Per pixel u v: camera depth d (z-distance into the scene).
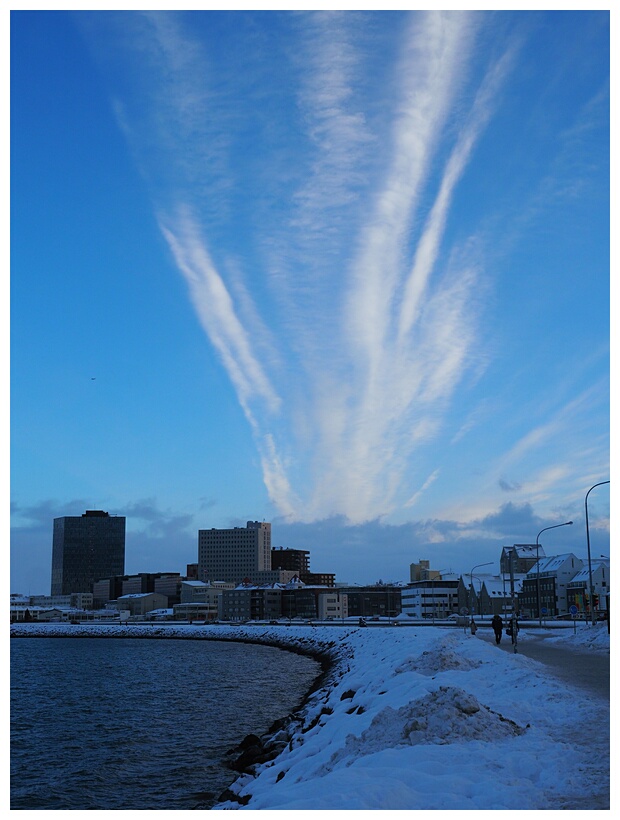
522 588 173.62
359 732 24.25
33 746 44.78
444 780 14.76
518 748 17.20
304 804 13.91
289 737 37.34
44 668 108.44
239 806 23.59
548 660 39.00
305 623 196.75
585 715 20.88
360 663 61.16
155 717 55.50
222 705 61.09
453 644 46.12
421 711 20.17
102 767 38.06
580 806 12.98
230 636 184.12
